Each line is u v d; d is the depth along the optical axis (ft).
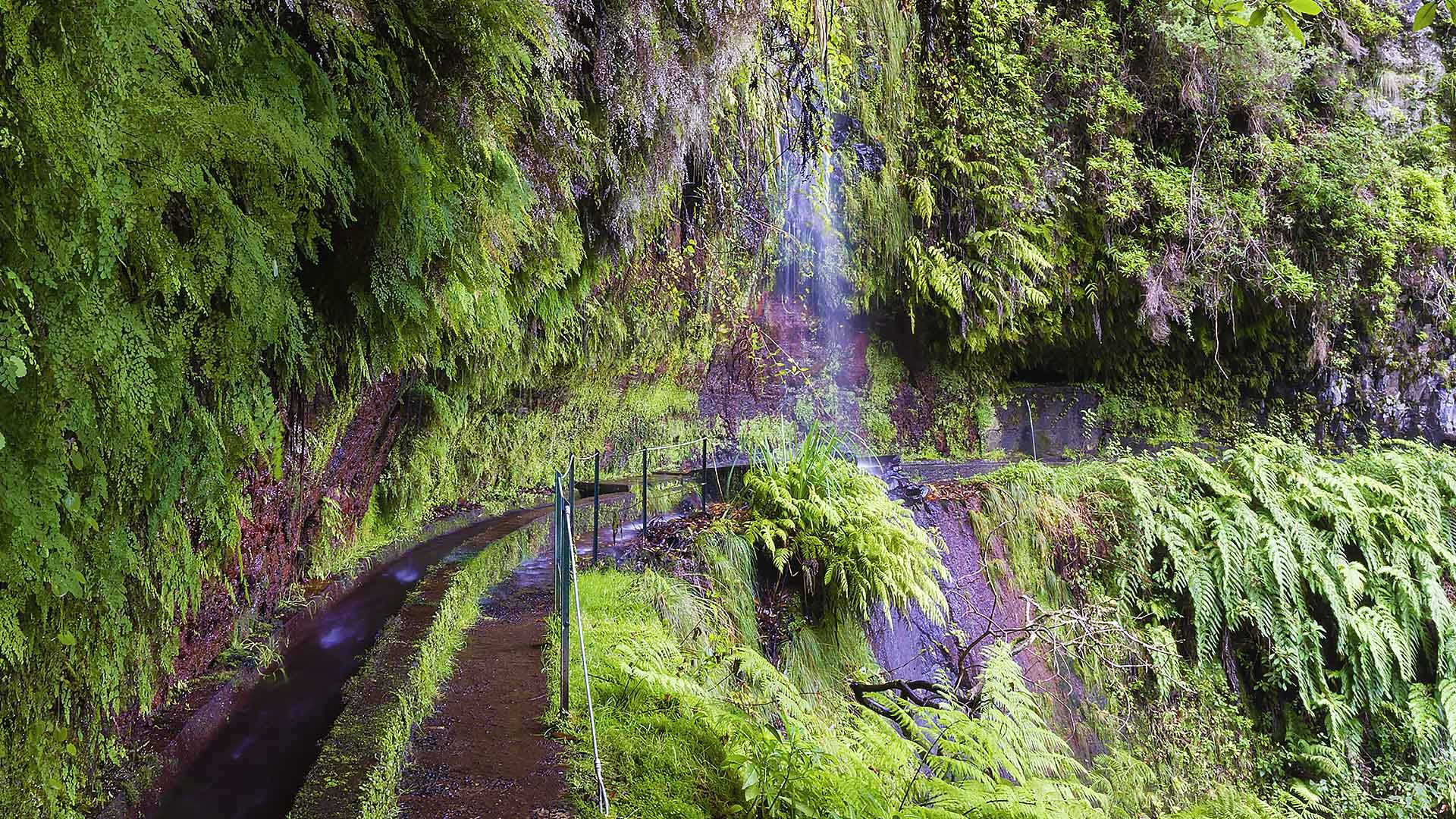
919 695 18.39
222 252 5.89
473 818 8.00
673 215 22.84
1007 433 43.98
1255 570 27.09
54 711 6.52
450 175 9.22
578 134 12.57
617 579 15.74
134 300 5.74
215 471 7.33
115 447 5.59
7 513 4.73
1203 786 23.12
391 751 8.43
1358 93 41.96
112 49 4.66
